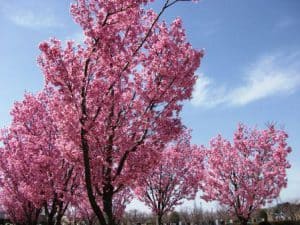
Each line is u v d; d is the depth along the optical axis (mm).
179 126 12555
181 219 62031
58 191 16594
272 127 27844
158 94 12227
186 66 12422
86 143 11016
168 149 24875
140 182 14156
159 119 12305
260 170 27141
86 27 11477
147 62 12625
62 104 12008
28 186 17500
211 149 28312
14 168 20969
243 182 27141
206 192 27922
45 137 18031
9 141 20438
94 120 11328
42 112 18500
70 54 11570
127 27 12875
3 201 26078
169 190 24547
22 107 18781
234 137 28062
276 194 26672
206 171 28172
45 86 18781
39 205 17484
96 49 11609
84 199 17953
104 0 11500
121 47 12383
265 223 34812
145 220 54156
